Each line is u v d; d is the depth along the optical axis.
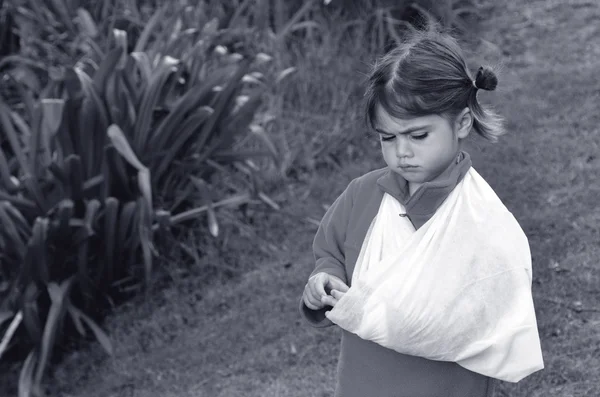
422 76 2.59
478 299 2.67
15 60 8.10
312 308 2.95
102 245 6.45
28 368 5.95
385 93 2.63
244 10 9.05
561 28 8.97
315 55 8.30
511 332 2.65
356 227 2.96
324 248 3.07
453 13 8.94
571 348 4.91
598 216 6.08
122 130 6.36
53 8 8.53
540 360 2.68
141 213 6.20
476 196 2.78
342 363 2.96
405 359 2.82
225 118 6.73
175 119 6.44
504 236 2.72
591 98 7.62
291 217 7.00
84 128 6.19
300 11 8.39
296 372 5.34
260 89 6.63
